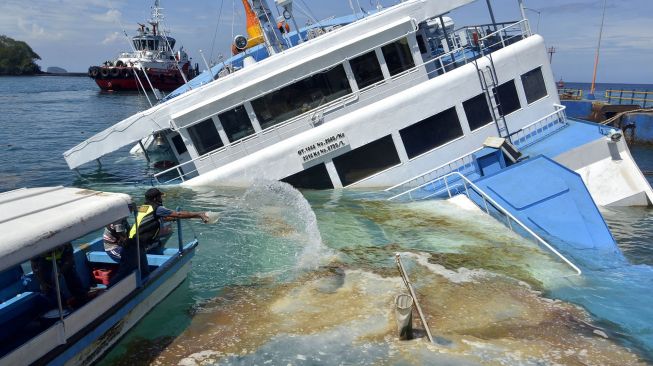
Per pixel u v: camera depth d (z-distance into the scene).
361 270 9.84
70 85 109.56
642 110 27.36
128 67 73.50
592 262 10.30
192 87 20.31
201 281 9.59
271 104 15.88
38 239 5.82
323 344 7.19
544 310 8.16
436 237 11.47
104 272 8.77
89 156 16.64
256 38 22.78
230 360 6.91
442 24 20.05
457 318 7.84
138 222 8.49
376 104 15.36
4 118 40.28
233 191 15.51
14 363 5.59
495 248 10.84
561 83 39.09
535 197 12.13
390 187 15.53
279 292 9.00
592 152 14.41
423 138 15.51
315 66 15.60
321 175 15.62
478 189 12.49
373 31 15.61
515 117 15.88
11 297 7.69
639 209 14.20
